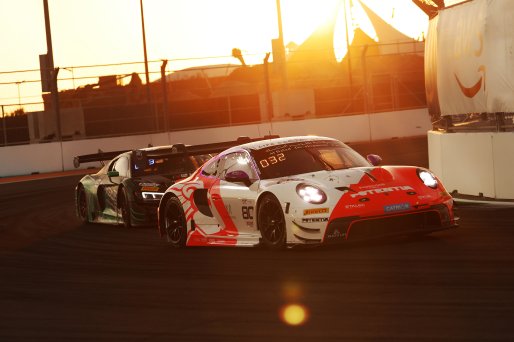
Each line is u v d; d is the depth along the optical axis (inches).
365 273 465.7
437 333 325.4
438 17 935.0
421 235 591.5
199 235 642.8
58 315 425.4
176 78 2591.0
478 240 554.3
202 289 465.1
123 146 2087.8
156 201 820.0
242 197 597.0
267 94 2301.9
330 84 2603.3
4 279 569.6
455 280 426.6
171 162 861.8
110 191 876.6
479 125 855.7
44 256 682.8
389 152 1801.2
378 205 537.3
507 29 773.9
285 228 554.3
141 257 628.1
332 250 553.0
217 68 2472.9
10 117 2338.8
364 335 331.6
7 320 423.2
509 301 369.4
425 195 553.0
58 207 1160.2
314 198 542.3
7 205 1263.5
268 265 523.5
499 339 310.0
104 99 2488.9
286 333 346.0
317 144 616.1
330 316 369.4
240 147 629.6
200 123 2566.4
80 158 885.2
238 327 363.9
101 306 439.8
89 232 845.2
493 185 810.2
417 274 450.9
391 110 2600.9
